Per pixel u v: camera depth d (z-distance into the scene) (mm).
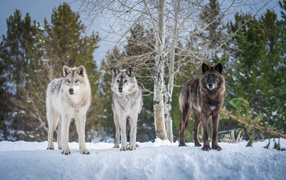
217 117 5609
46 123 18453
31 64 18688
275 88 15367
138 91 6246
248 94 15344
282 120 14641
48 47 18672
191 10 9125
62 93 5516
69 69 5508
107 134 21156
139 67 10695
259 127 6348
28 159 4918
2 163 4840
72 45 18891
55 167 4676
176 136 17578
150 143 8727
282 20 15188
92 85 18047
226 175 4371
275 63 15812
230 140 8367
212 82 5340
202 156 4848
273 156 4828
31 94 17484
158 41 9562
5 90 19516
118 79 5941
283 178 4254
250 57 15930
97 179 4477
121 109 5953
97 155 5082
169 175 4520
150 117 18688
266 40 15758
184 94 6711
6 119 19516
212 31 10602
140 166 4652
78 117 5703
